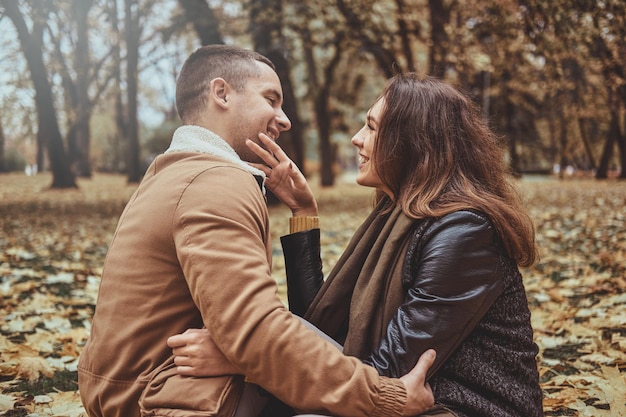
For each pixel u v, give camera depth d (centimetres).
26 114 1906
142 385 152
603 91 1670
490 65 1206
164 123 3200
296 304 208
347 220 1091
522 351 161
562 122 3083
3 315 409
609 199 1405
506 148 187
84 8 1784
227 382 150
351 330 162
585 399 262
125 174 3991
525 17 990
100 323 160
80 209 1411
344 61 2305
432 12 1227
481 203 160
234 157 174
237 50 185
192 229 148
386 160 173
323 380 140
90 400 161
